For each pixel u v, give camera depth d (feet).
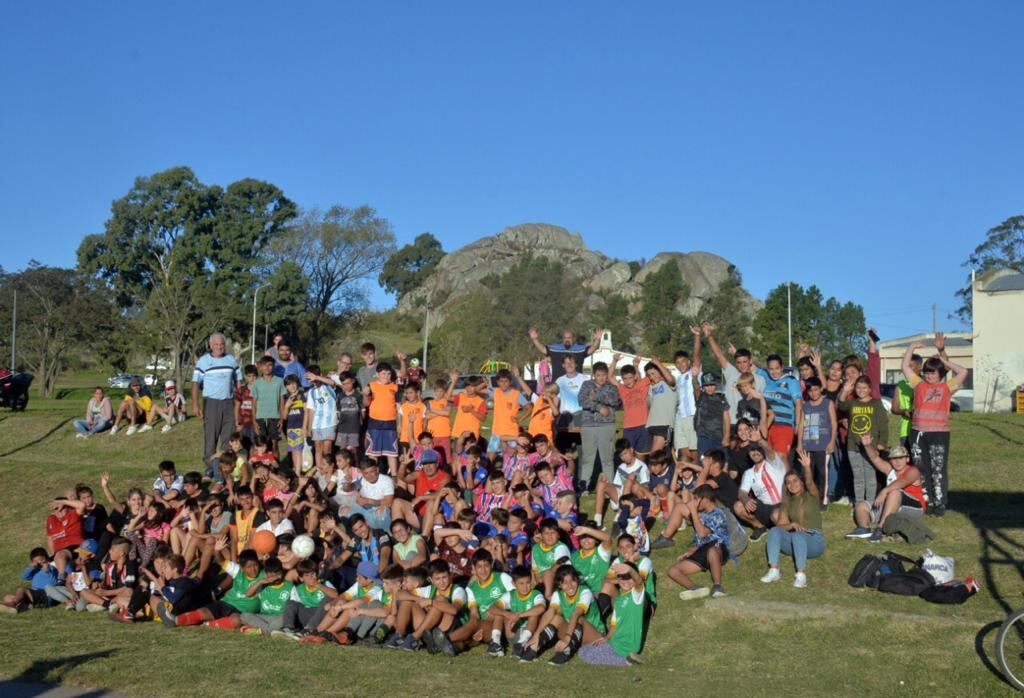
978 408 122.01
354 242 242.17
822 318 217.56
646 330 243.81
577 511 44.14
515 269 250.98
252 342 182.19
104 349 203.51
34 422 79.30
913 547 40.57
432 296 352.69
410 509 45.11
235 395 57.72
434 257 453.17
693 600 38.78
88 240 234.79
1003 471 52.90
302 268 234.99
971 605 35.27
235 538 45.19
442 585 36.24
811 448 44.78
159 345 200.23
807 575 39.65
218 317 204.54
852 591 37.81
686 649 35.09
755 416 45.24
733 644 34.99
